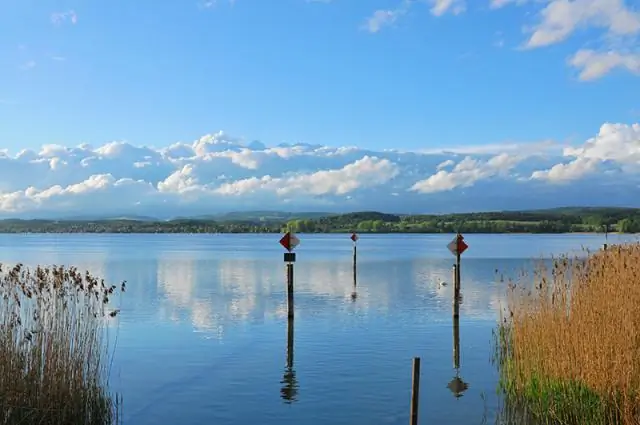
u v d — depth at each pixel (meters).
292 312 26.91
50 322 13.71
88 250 115.81
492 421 13.56
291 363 18.88
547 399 13.77
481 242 151.75
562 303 15.96
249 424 13.52
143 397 15.51
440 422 13.54
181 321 27.03
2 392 12.50
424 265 65.19
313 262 72.25
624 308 13.83
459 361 19.02
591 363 13.11
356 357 19.64
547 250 98.31
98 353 15.09
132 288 41.59
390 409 14.41
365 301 33.81
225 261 75.06
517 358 15.85
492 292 37.91
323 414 14.11
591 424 12.42
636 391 12.31
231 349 20.98
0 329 13.23
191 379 17.14
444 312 29.38
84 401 13.66
